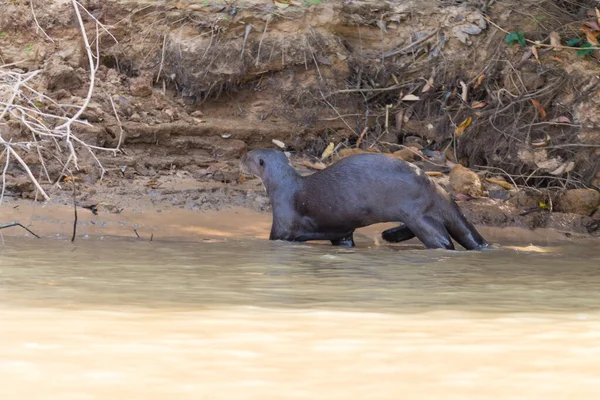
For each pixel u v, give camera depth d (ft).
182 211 69.15
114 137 79.51
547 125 85.92
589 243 69.10
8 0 84.48
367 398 18.26
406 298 34.78
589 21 89.61
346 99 90.27
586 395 18.65
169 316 28.25
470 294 36.55
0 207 64.34
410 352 23.11
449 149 88.38
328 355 22.62
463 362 21.93
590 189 79.87
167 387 18.84
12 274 39.52
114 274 40.81
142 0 88.69
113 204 67.92
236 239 63.00
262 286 37.83
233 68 87.30
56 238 58.13
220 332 25.50
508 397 18.45
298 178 64.28
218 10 88.07
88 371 20.11
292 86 89.35
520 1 92.63
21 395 17.88
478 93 90.27
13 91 53.83
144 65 88.48
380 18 92.89
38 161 71.26
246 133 85.61
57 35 85.20
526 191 79.20
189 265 45.91
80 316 27.71
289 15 89.20
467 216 74.74
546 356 22.71
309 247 58.59
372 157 62.59
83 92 83.15
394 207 61.16
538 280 43.04
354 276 42.88
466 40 90.99
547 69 87.25
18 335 24.12
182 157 81.97
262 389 18.84
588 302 34.50
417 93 90.79
